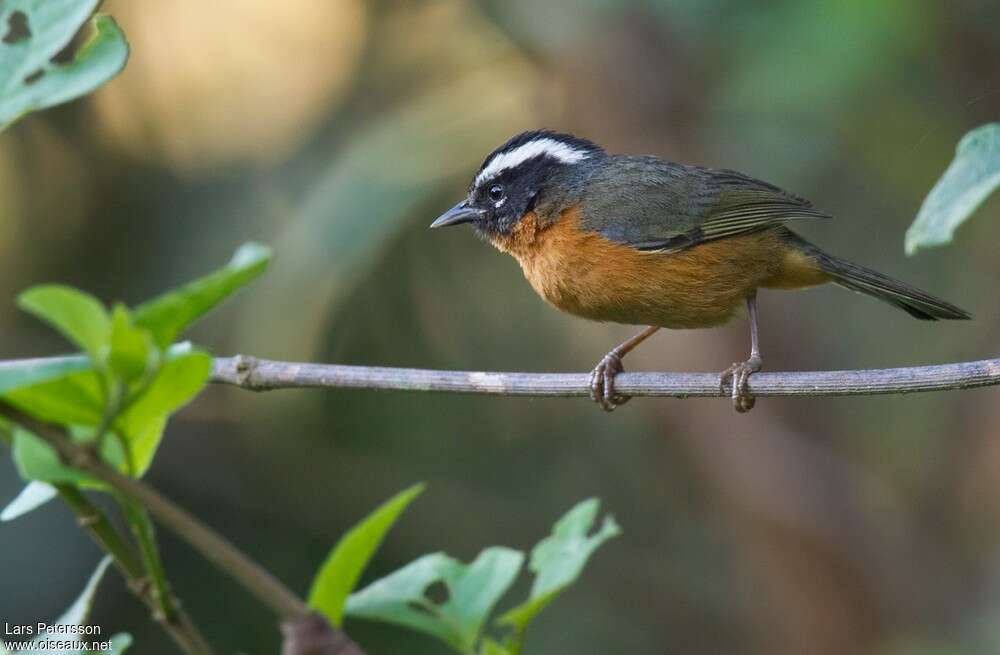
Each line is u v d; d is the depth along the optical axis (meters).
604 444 14.45
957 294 13.78
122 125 13.55
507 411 14.00
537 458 14.21
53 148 13.23
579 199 9.00
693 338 13.51
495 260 13.42
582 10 12.67
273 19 14.30
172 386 3.79
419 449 13.71
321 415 13.36
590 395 7.93
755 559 13.82
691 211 8.71
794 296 14.01
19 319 13.15
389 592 4.63
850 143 12.54
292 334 12.05
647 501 14.51
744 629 14.05
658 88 12.81
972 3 11.85
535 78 13.24
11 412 3.65
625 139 12.92
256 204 13.33
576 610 14.01
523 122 13.10
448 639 4.56
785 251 8.94
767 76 11.66
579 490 14.25
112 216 13.31
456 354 13.30
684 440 13.94
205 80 14.09
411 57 14.02
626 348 8.82
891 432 14.16
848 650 13.41
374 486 13.41
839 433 13.92
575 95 13.06
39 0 4.24
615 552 14.38
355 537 4.04
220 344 12.56
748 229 8.74
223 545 3.64
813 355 13.76
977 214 13.28
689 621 14.30
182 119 13.85
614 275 8.81
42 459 3.77
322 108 14.00
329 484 13.33
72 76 4.13
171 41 14.08
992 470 13.69
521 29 13.05
